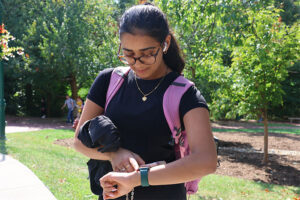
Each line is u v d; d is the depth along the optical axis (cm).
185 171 104
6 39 687
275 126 2080
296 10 2395
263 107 815
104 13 1958
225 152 1005
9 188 428
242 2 555
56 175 516
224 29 625
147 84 128
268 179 695
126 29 113
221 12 545
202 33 754
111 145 120
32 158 636
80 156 758
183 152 131
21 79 2009
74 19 1798
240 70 779
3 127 934
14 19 1798
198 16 600
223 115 2289
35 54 1817
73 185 465
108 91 137
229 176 703
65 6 1858
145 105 125
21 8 1841
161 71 130
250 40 654
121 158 121
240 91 809
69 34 1788
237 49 747
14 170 521
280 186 619
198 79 1204
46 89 2050
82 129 129
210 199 473
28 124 1661
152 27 111
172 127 121
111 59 1655
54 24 1778
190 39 870
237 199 486
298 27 724
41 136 1096
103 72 145
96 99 142
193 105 116
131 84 132
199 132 111
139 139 126
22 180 466
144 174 108
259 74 756
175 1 582
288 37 718
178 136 123
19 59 1781
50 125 1645
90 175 144
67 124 1733
